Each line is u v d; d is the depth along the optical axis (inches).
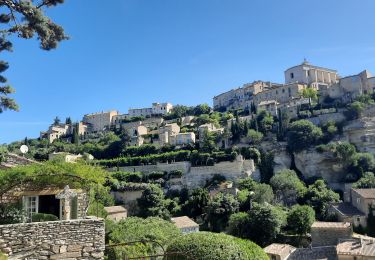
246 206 3090.6
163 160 4611.2
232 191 3629.4
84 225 543.8
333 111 4886.8
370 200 2453.2
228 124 5329.7
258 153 4352.9
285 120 4798.2
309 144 4394.7
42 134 7150.6
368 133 4372.5
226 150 4458.7
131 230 1098.7
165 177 4367.6
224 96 7234.3
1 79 821.2
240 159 4178.2
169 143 5265.8
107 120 7381.9
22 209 624.7
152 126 6545.3
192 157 4468.5
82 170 681.6
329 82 6599.4
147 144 5236.2
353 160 3922.2
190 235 752.3
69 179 668.7
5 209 605.3
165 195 4126.5
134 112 7613.2
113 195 3826.3
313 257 1705.2
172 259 721.6
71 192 636.1
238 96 6924.2
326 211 2787.9
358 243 1633.9
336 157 4092.0
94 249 542.6
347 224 2050.9
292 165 4426.7
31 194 646.5
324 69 6609.3
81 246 535.5
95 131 7209.6
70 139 6594.5
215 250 701.3
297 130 4471.0
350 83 5418.3
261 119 5137.8
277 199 3511.3
